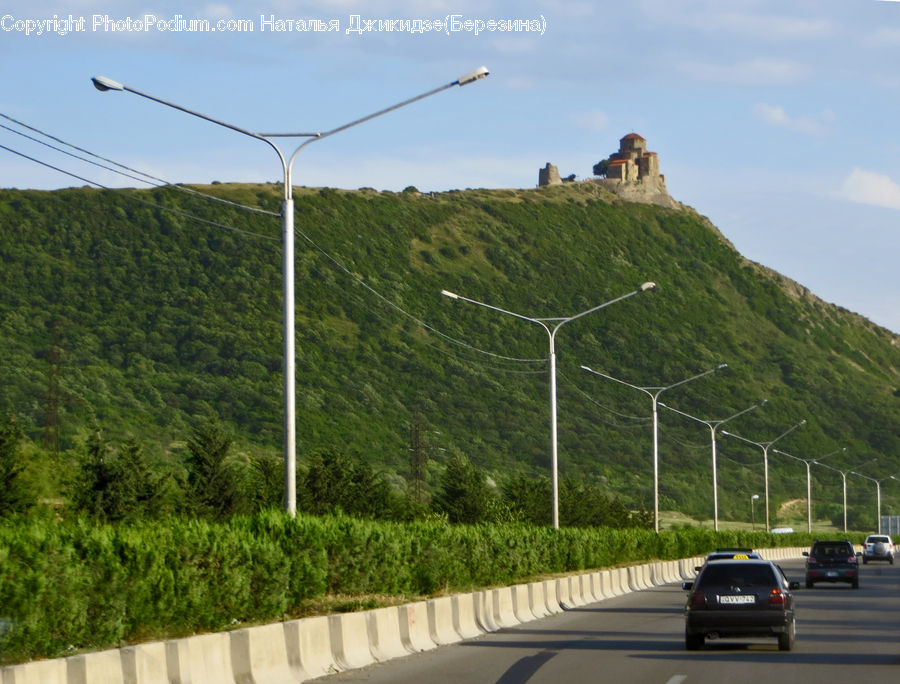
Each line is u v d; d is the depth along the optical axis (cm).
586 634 4188
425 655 3416
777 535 16350
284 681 2659
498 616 4522
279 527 3953
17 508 6084
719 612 3459
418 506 10912
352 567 4541
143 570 2848
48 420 14350
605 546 8988
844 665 3056
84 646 2645
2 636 2356
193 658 2334
